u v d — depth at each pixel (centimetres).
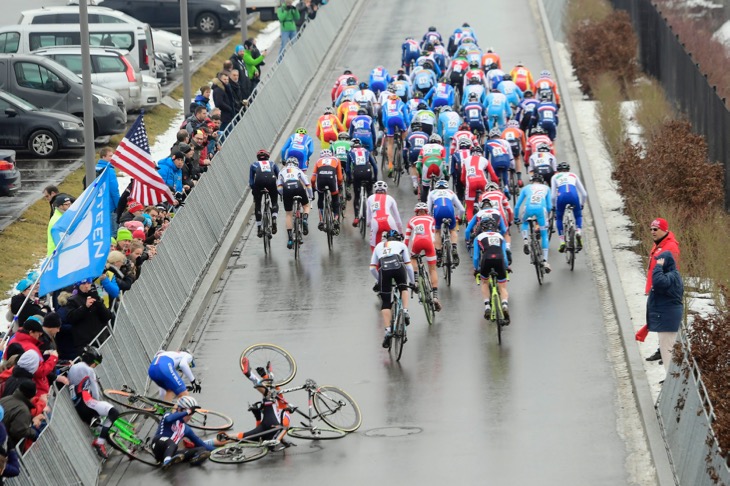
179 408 4016
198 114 7175
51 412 3719
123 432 4128
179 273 5684
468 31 10750
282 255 6588
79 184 7712
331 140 7631
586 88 10112
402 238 5175
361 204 6769
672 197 6300
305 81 10900
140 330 4853
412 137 7394
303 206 6506
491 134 7006
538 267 5803
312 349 5106
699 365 3928
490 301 5141
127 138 5603
